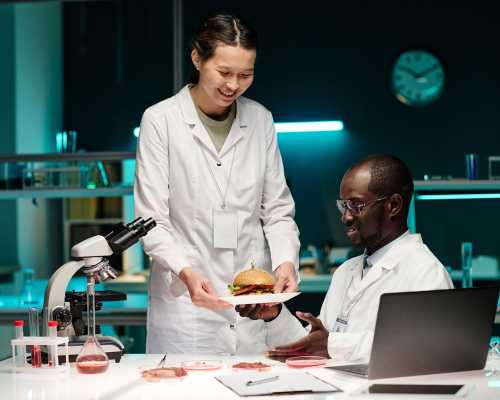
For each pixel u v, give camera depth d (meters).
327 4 6.72
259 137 2.71
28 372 1.93
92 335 1.94
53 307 2.07
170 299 2.57
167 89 6.67
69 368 1.98
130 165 6.55
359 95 6.73
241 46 2.40
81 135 6.78
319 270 5.85
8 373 1.94
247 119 2.69
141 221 2.15
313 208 6.76
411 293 1.78
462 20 6.58
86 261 2.06
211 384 1.77
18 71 5.93
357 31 6.70
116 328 4.93
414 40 6.64
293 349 2.07
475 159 4.33
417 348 1.82
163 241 2.50
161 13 6.64
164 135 2.60
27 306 4.16
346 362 2.00
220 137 2.66
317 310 5.34
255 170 2.67
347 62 6.73
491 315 1.88
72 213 6.38
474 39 6.57
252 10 6.75
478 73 6.57
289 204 2.74
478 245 6.47
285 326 2.26
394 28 6.66
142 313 4.05
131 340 4.93
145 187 2.57
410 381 1.78
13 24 5.86
